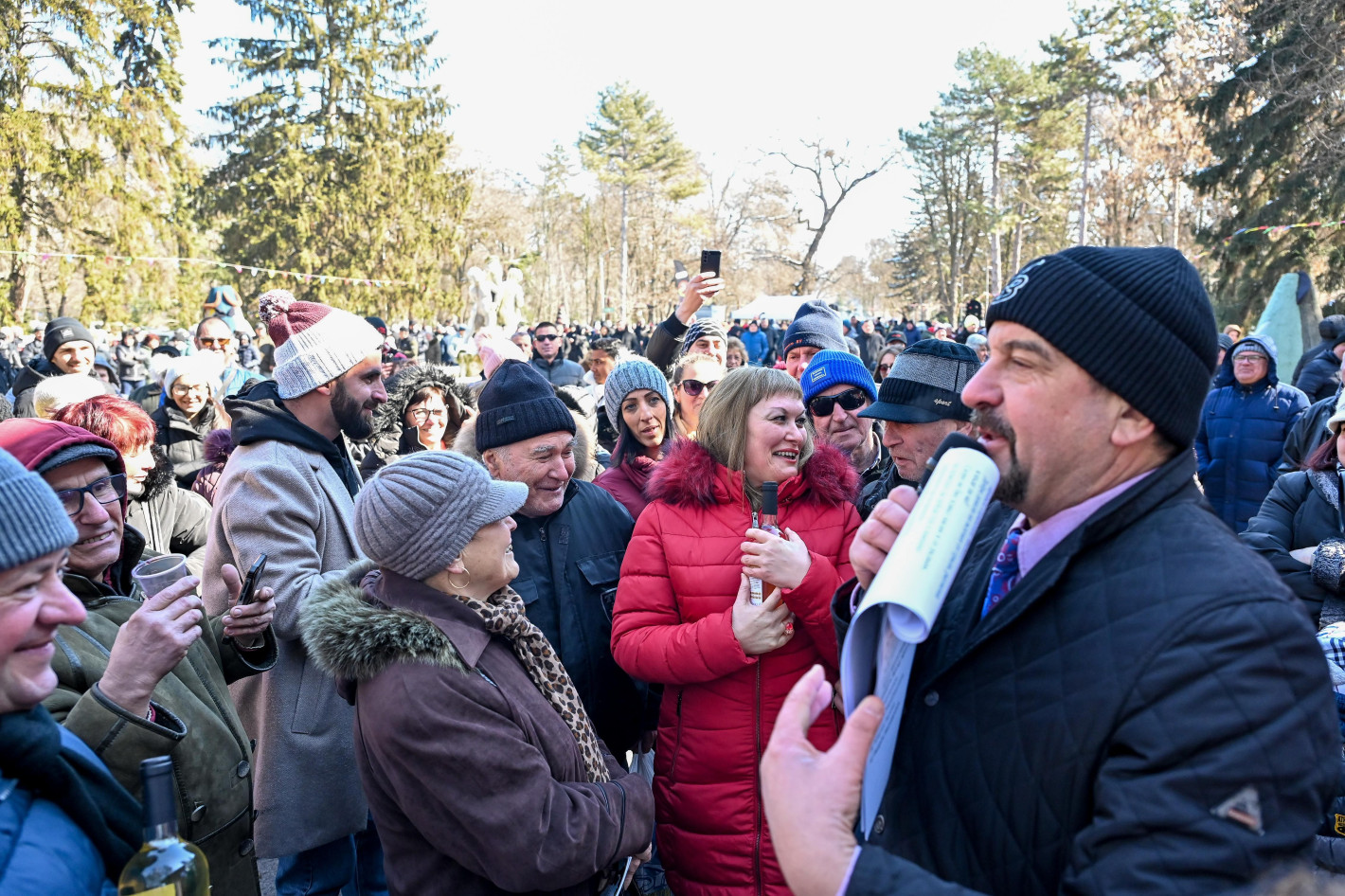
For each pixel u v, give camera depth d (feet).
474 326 71.00
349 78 116.57
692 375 13.35
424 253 115.85
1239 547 3.85
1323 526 10.69
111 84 100.99
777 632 7.41
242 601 7.60
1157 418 3.98
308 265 109.91
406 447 15.67
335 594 6.65
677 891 7.99
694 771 7.86
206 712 6.93
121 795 4.96
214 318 23.39
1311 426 16.12
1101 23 127.75
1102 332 3.96
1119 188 140.15
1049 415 4.09
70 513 6.61
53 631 4.56
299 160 111.96
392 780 6.20
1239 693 3.46
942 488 3.89
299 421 9.85
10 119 92.38
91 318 97.81
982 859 4.06
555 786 6.36
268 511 9.01
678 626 7.86
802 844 3.65
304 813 9.08
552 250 209.87
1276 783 3.37
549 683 7.01
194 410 17.15
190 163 108.06
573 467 9.40
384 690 6.17
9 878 4.06
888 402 9.87
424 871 6.46
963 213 172.76
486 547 6.77
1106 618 3.88
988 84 161.07
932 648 4.60
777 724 3.94
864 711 3.80
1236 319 70.38
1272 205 67.46
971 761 4.16
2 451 4.53
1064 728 3.85
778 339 90.68
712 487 8.34
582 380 27.22
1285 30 68.74
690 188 191.21
